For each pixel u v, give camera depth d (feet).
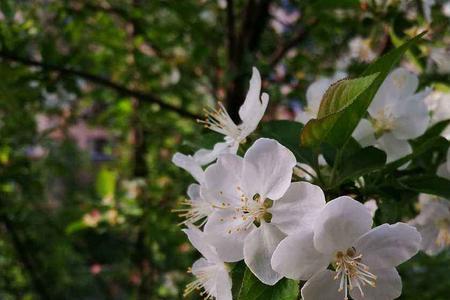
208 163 0.74
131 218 1.63
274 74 1.47
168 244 1.61
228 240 0.63
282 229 0.61
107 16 1.69
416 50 1.00
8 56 1.34
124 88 1.43
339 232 0.58
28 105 1.68
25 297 2.04
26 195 1.84
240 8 1.69
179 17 1.62
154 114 1.79
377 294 0.61
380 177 0.72
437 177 0.71
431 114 0.97
